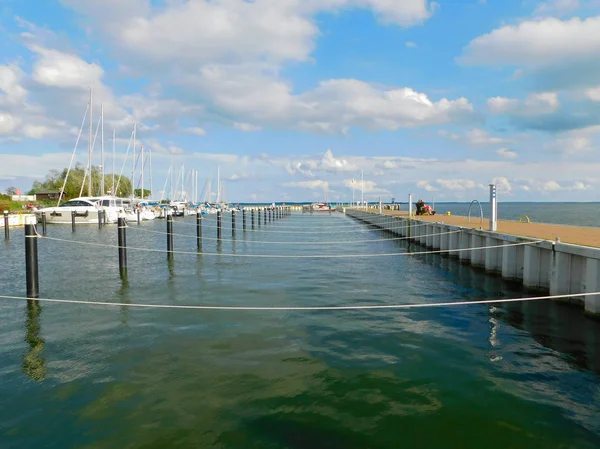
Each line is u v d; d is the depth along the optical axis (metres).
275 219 64.81
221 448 5.00
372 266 19.09
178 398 6.19
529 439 5.24
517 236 14.29
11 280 15.52
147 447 5.02
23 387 6.55
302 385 6.62
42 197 88.88
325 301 12.17
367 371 7.16
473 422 5.61
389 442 5.15
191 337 8.82
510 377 7.01
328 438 5.21
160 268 17.94
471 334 9.22
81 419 5.63
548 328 9.66
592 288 10.09
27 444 5.10
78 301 11.71
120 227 16.14
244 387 6.54
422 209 41.12
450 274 16.98
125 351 8.05
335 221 61.47
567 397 6.34
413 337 8.95
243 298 12.42
